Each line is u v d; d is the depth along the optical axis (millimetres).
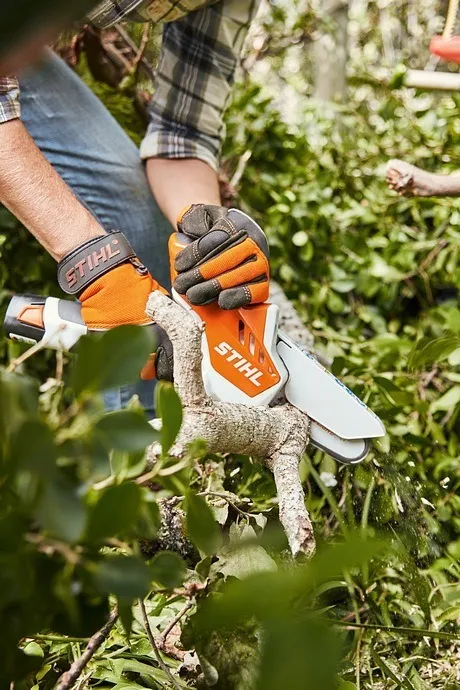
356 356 1672
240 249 939
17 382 412
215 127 1551
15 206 1044
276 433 844
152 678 854
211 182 1522
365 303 2176
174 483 500
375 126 2639
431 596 1071
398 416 1444
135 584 435
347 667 862
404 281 2113
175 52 1504
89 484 453
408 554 1032
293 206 2027
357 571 1049
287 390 979
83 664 661
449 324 1549
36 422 367
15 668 466
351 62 3674
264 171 2199
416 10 4039
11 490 410
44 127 1473
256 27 3018
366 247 2062
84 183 1504
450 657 964
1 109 1031
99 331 996
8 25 263
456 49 1248
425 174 1521
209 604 328
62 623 474
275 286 1685
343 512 1196
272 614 298
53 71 1466
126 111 1980
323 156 2293
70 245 1030
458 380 1581
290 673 290
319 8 3160
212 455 1081
